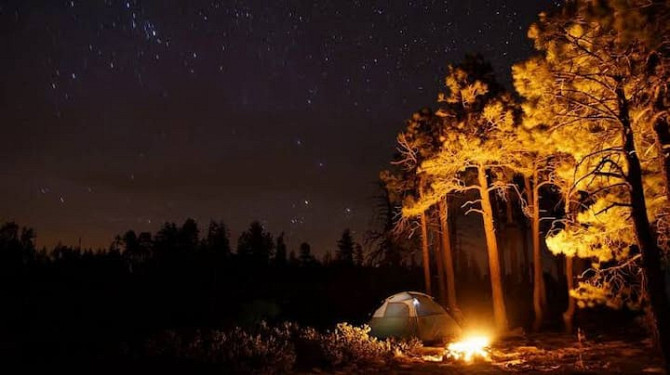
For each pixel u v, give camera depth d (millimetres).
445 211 26312
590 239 13984
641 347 17234
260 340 13859
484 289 42719
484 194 22438
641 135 12633
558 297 33281
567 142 13133
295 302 33062
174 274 43594
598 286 14750
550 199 24906
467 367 14539
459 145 21125
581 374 12898
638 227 11711
